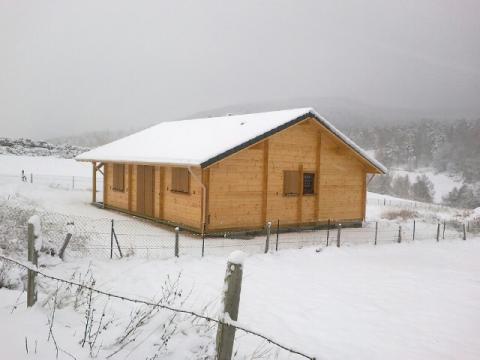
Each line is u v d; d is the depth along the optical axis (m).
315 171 20.33
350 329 7.57
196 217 17.12
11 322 4.91
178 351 4.83
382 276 11.66
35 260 5.79
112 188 23.47
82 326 5.21
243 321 7.52
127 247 13.08
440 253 16.23
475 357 6.73
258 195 18.34
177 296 8.38
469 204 83.75
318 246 14.97
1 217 11.52
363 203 22.34
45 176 37.22
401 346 6.99
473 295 10.20
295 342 6.73
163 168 19.33
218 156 16.02
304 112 18.69
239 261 4.06
